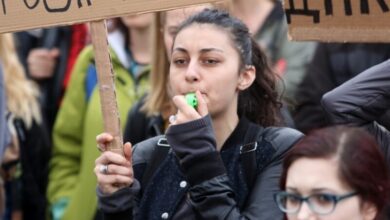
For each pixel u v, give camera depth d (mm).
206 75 6422
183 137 6109
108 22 10656
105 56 6320
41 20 6457
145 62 10555
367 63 9414
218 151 6270
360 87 6484
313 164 5082
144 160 6586
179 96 6219
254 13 10594
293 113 9711
